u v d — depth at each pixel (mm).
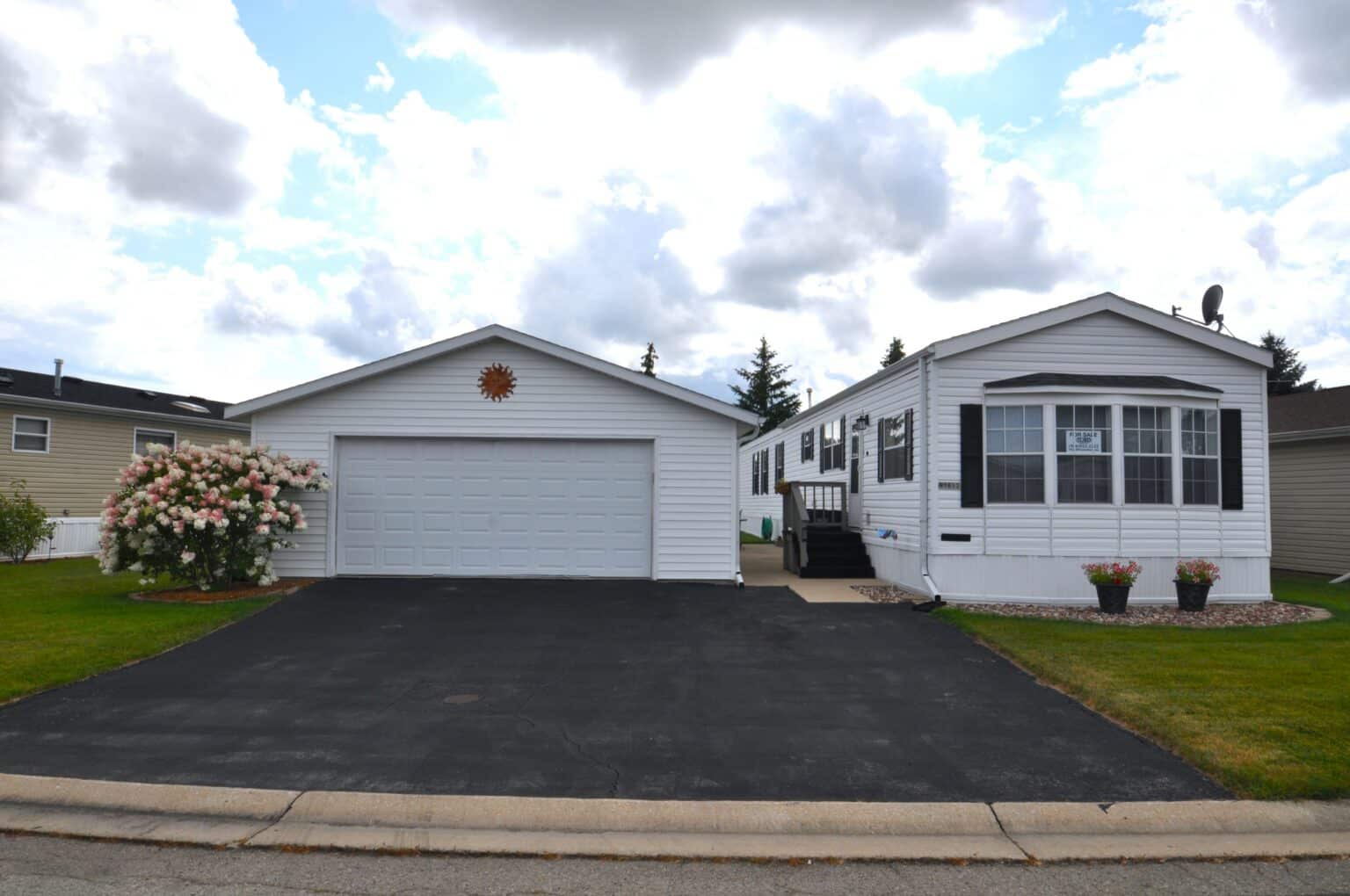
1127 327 12789
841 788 5418
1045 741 6285
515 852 4586
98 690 7434
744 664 8516
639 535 13852
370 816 5000
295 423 13766
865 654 8930
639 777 5578
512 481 13828
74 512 20031
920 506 12656
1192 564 11805
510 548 13781
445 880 4250
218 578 12406
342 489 13773
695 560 13781
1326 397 19156
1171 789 5402
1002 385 12383
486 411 13828
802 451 23156
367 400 13797
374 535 13727
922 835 4891
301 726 6523
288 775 5543
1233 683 7504
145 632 9258
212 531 11891
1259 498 12766
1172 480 12367
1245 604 12336
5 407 18688
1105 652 8750
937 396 12492
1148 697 7066
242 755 5895
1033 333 12664
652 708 7074
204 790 5258
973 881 4297
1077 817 5020
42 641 8781
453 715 6836
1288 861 4543
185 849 4605
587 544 13805
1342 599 13195
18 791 5273
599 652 8969
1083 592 12219
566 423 13820
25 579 14117
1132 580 11469
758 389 51469
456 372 13844
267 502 12016
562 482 13844
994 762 5867
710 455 13836
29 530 17000
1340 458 16812
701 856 4559
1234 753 5758
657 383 13672
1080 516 12242
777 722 6730
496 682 7828
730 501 13828
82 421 20312
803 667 8422
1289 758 5660
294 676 7977
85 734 6301
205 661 8492
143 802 5156
